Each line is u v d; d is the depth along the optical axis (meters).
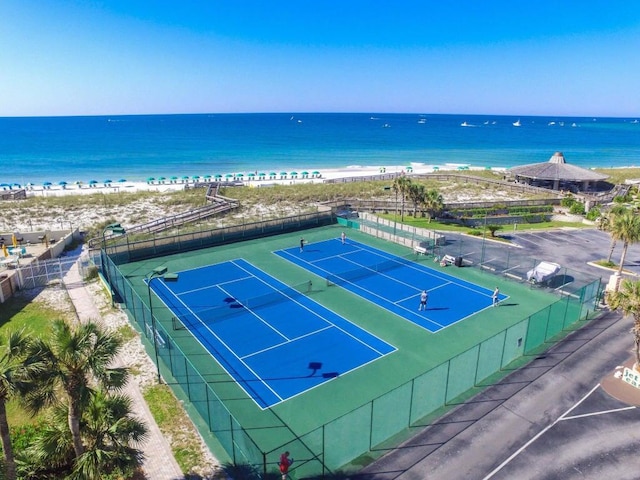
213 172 118.25
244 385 22.52
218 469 16.97
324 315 30.38
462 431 19.22
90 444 14.45
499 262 41.03
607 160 146.50
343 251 44.69
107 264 33.66
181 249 44.47
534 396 21.72
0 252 42.16
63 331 13.30
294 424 19.58
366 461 17.41
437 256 42.66
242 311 30.89
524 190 76.44
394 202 62.03
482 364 23.06
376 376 23.30
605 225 39.97
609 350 25.94
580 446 18.44
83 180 105.00
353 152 166.62
